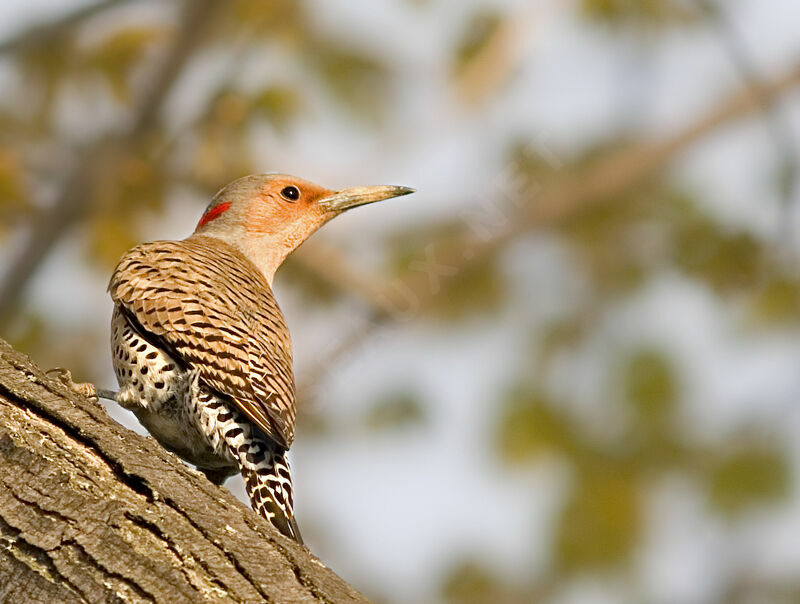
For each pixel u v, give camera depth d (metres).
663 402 13.86
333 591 5.20
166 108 13.86
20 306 13.88
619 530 13.28
